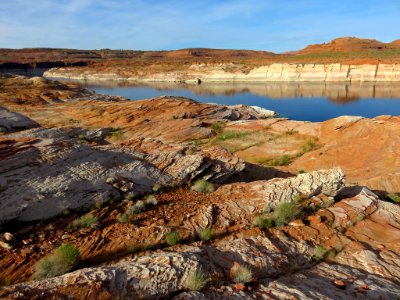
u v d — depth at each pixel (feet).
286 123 115.85
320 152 85.40
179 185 43.47
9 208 29.66
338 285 22.75
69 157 38.47
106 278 19.22
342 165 77.71
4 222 28.81
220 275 22.11
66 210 32.32
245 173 60.70
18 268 24.45
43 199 31.89
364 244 31.12
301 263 27.04
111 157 43.04
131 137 113.70
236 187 42.78
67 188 34.17
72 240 28.35
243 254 25.79
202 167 46.83
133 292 18.66
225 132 115.65
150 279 19.77
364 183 62.69
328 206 37.91
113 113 140.67
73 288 17.95
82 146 41.73
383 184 62.18
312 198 38.68
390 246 31.14
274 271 24.72
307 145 95.30
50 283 18.53
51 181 34.06
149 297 18.62
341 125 97.35
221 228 31.99
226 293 19.89
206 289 20.16
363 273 25.88
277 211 34.22
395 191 60.70
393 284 24.50
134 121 128.77
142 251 27.17
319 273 25.29
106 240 28.48
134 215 33.32
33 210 30.71
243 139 106.22
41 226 29.86
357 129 92.27
